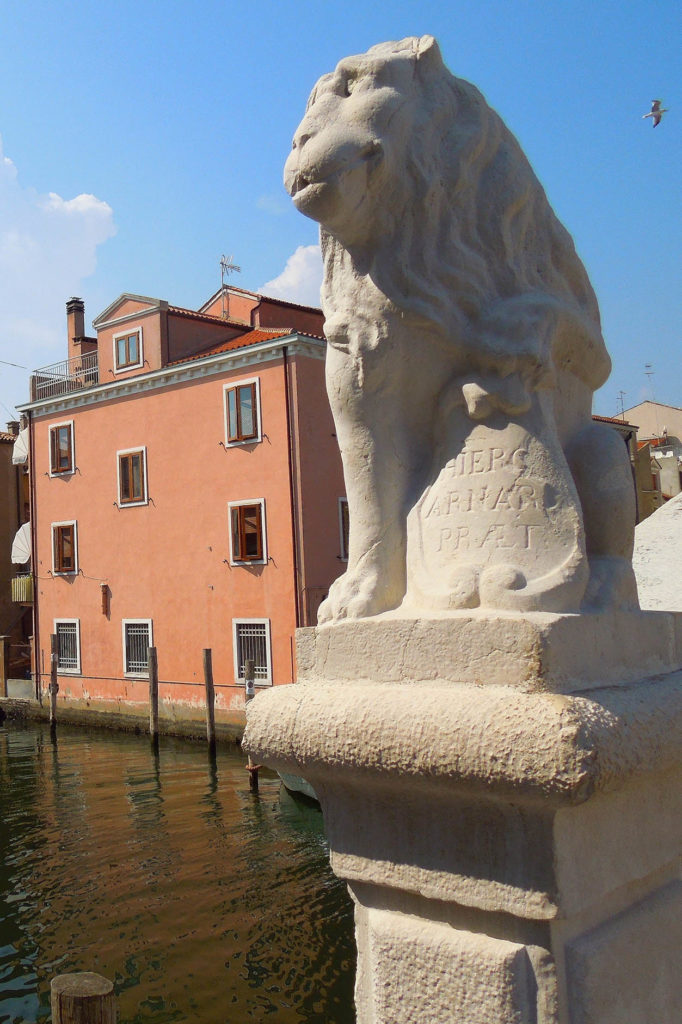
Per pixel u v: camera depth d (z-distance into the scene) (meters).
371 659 2.08
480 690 1.80
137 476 24.73
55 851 12.46
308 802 14.76
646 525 4.76
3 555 33.28
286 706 2.10
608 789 1.72
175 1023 7.32
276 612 21.36
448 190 2.26
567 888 1.78
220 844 12.53
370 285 2.25
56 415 27.06
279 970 8.27
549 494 2.08
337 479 21.89
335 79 2.26
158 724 22.78
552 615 1.87
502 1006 1.83
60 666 26.66
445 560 2.12
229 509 22.34
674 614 2.38
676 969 2.14
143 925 9.45
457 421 2.22
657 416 40.09
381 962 2.03
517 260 2.32
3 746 22.88
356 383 2.28
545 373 2.15
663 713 1.88
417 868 1.98
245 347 21.92
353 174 2.15
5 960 8.67
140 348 25.12
